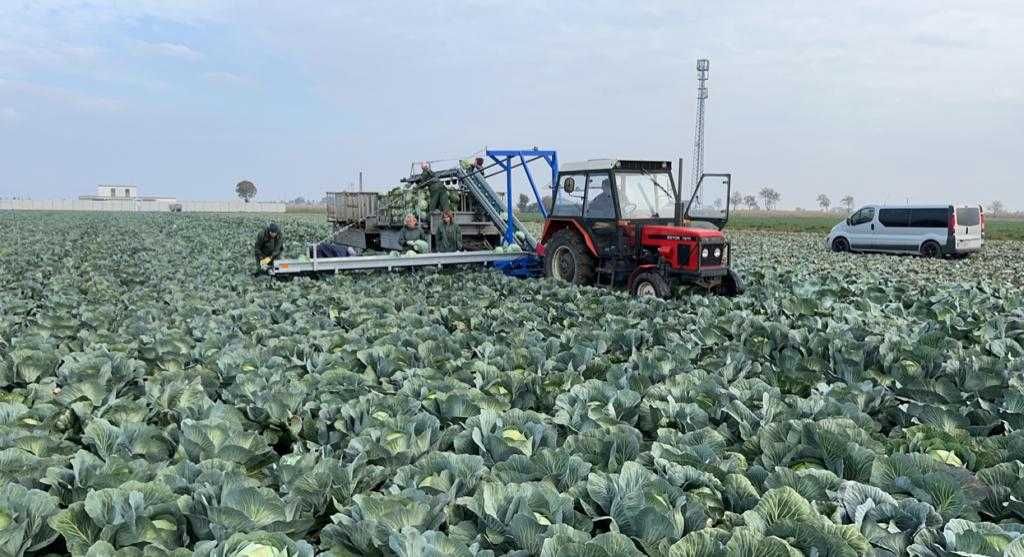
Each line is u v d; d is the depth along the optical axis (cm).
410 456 397
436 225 1672
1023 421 473
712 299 1005
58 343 710
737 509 331
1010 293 1223
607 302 978
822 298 1098
